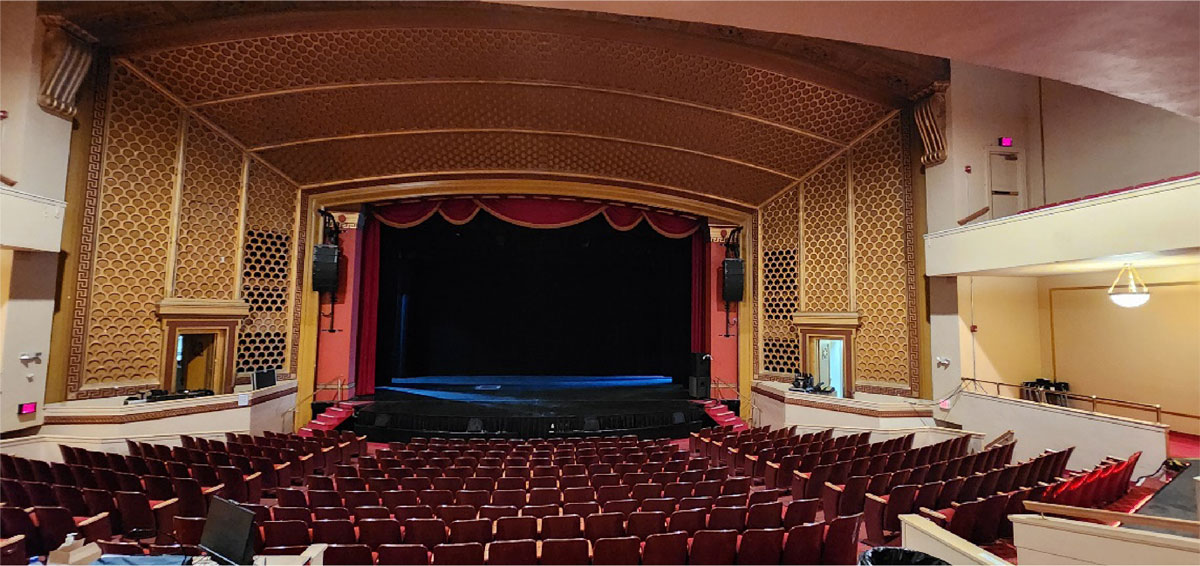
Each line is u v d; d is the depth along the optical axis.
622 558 3.87
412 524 4.20
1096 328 9.06
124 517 4.98
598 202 12.95
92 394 8.38
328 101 10.09
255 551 4.15
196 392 9.28
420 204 12.74
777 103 10.26
